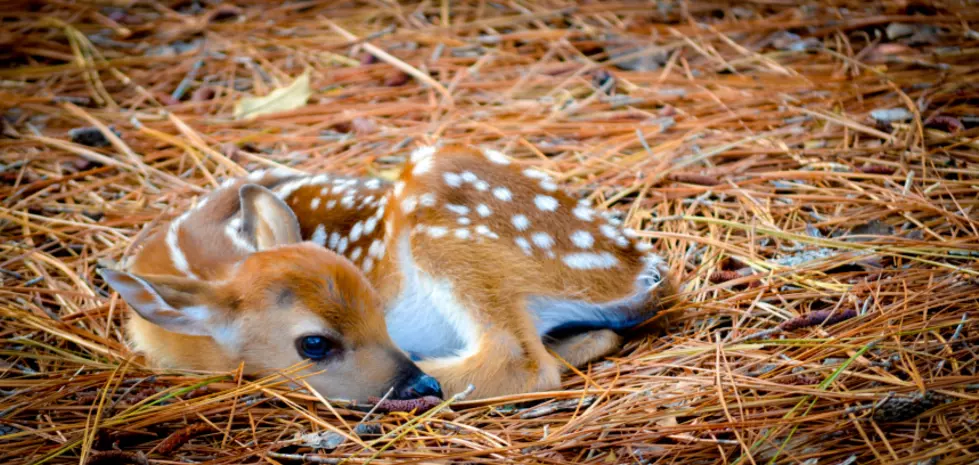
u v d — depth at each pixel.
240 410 3.97
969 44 6.95
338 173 5.96
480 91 7.04
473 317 4.30
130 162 6.25
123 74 7.35
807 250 4.95
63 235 5.41
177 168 6.29
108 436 3.78
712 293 4.73
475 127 6.53
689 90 6.88
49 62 7.57
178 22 8.11
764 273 4.79
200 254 4.43
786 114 6.36
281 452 3.76
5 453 3.72
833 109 6.39
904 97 6.29
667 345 4.38
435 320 4.53
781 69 7.02
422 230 4.41
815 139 6.05
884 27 7.48
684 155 6.05
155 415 3.90
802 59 7.19
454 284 4.36
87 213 5.70
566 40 7.61
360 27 8.05
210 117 6.80
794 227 5.22
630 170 5.90
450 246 4.38
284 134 6.57
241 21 8.16
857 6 7.80
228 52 7.67
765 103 6.59
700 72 7.16
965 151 5.70
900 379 3.82
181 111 6.90
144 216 5.64
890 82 6.57
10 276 5.09
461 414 4.00
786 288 4.68
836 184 5.56
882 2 7.78
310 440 3.76
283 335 4.05
